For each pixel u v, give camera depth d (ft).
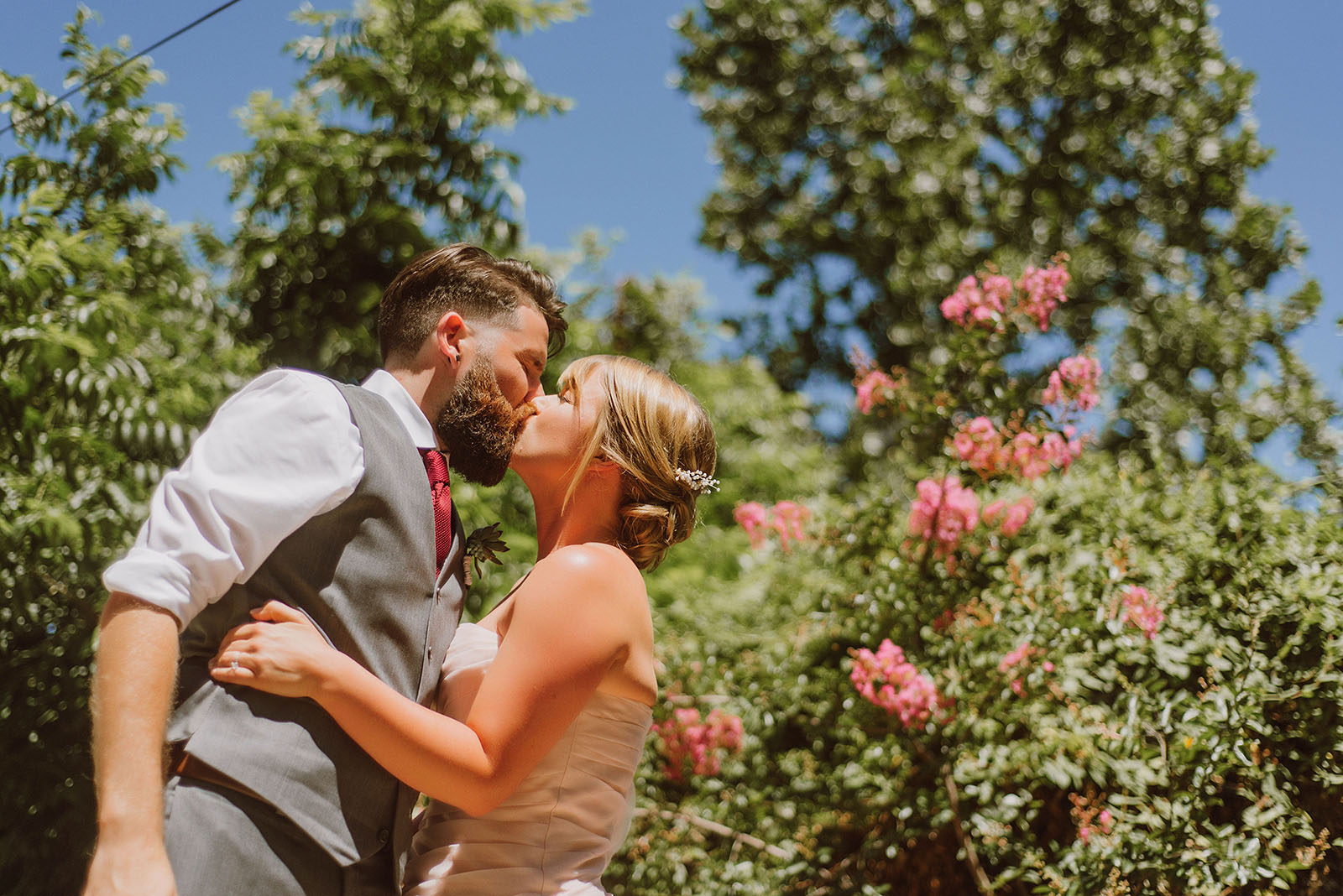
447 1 17.72
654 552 5.35
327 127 17.28
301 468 4.13
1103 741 7.73
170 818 3.85
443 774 4.17
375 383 4.97
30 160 13.56
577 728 4.83
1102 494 9.80
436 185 17.60
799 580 11.88
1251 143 38.86
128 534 11.28
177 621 3.79
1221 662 7.52
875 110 44.29
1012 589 8.93
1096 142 40.40
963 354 10.01
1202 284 37.37
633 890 9.62
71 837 10.77
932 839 8.56
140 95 14.37
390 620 4.37
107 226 12.80
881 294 46.50
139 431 11.45
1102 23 39.32
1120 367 32.73
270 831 3.93
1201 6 38.40
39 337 10.23
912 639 9.43
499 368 5.02
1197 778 7.16
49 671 10.74
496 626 5.08
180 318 14.60
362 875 4.23
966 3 41.52
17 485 10.22
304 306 16.96
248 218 17.08
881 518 10.40
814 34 44.93
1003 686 8.50
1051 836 8.25
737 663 11.11
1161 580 8.28
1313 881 7.08
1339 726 7.19
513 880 4.64
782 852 9.30
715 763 9.93
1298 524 8.32
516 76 17.99
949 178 41.65
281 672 3.93
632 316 27.58
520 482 16.05
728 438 25.71
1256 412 12.25
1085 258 38.58
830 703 9.73
